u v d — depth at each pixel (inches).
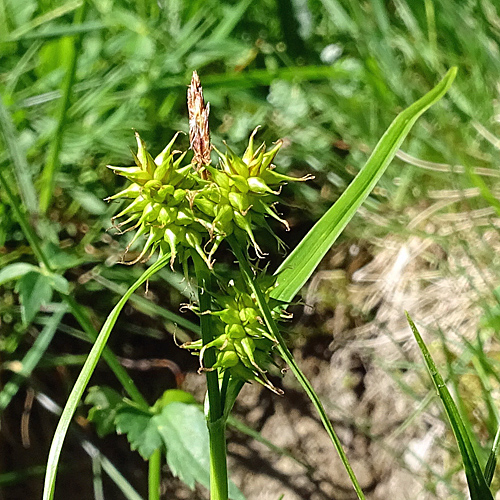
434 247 6.7
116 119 6.5
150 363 6.7
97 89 6.5
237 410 6.9
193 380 6.7
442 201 6.6
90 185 6.6
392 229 6.7
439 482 5.7
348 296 6.9
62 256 4.7
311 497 6.4
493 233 6.3
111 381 6.6
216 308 3.0
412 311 6.4
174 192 2.7
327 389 6.7
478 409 5.3
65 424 3.1
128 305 6.6
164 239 2.7
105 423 4.1
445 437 5.8
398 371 6.4
